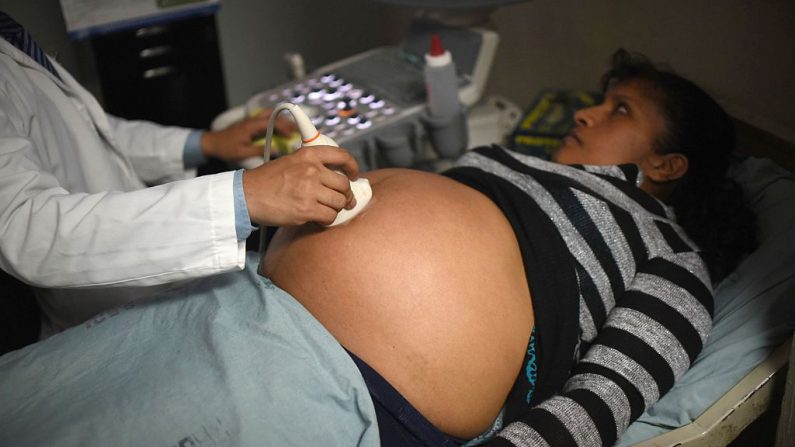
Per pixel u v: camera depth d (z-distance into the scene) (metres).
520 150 1.73
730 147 1.36
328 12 2.46
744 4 1.45
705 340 1.11
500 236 1.10
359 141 1.53
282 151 1.52
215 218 0.90
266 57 2.45
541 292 1.06
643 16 1.69
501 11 2.21
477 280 1.03
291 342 0.90
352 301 0.99
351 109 1.62
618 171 1.24
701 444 1.03
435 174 1.20
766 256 1.23
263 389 0.86
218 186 0.90
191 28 1.91
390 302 0.98
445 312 0.99
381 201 1.08
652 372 1.03
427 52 1.77
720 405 1.05
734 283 1.24
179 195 0.90
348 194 0.95
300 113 0.97
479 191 1.19
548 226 1.11
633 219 1.17
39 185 0.95
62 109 1.24
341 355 0.91
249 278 1.00
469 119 1.78
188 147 1.57
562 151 1.35
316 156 0.92
